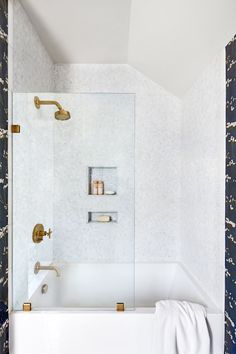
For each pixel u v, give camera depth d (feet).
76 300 6.68
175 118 9.07
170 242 9.11
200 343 5.11
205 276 6.36
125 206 7.00
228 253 4.86
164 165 9.11
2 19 5.13
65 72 9.03
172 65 7.25
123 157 7.00
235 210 4.58
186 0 4.83
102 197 7.02
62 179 6.98
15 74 5.89
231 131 4.75
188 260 8.04
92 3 6.02
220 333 5.22
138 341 5.31
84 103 6.91
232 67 4.71
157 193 9.12
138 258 9.13
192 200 7.61
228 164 4.86
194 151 7.39
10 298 5.50
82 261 6.89
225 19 4.68
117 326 5.32
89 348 5.33
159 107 9.07
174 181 9.11
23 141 6.00
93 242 6.95
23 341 5.37
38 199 6.46
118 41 7.66
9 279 5.46
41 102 6.55
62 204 6.98
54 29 7.13
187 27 5.47
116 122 6.96
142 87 9.07
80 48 8.09
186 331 5.09
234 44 4.64
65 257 6.87
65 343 5.34
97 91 9.05
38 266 6.40
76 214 6.97
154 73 8.37
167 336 5.05
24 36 6.41
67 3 6.07
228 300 4.86
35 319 5.38
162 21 5.75
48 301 6.51
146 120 9.10
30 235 6.20
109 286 6.73
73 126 6.93
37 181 6.45
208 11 4.78
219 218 5.48
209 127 6.07
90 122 6.94
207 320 5.24
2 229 5.16
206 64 6.17
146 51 7.38
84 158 6.98
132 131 6.97
